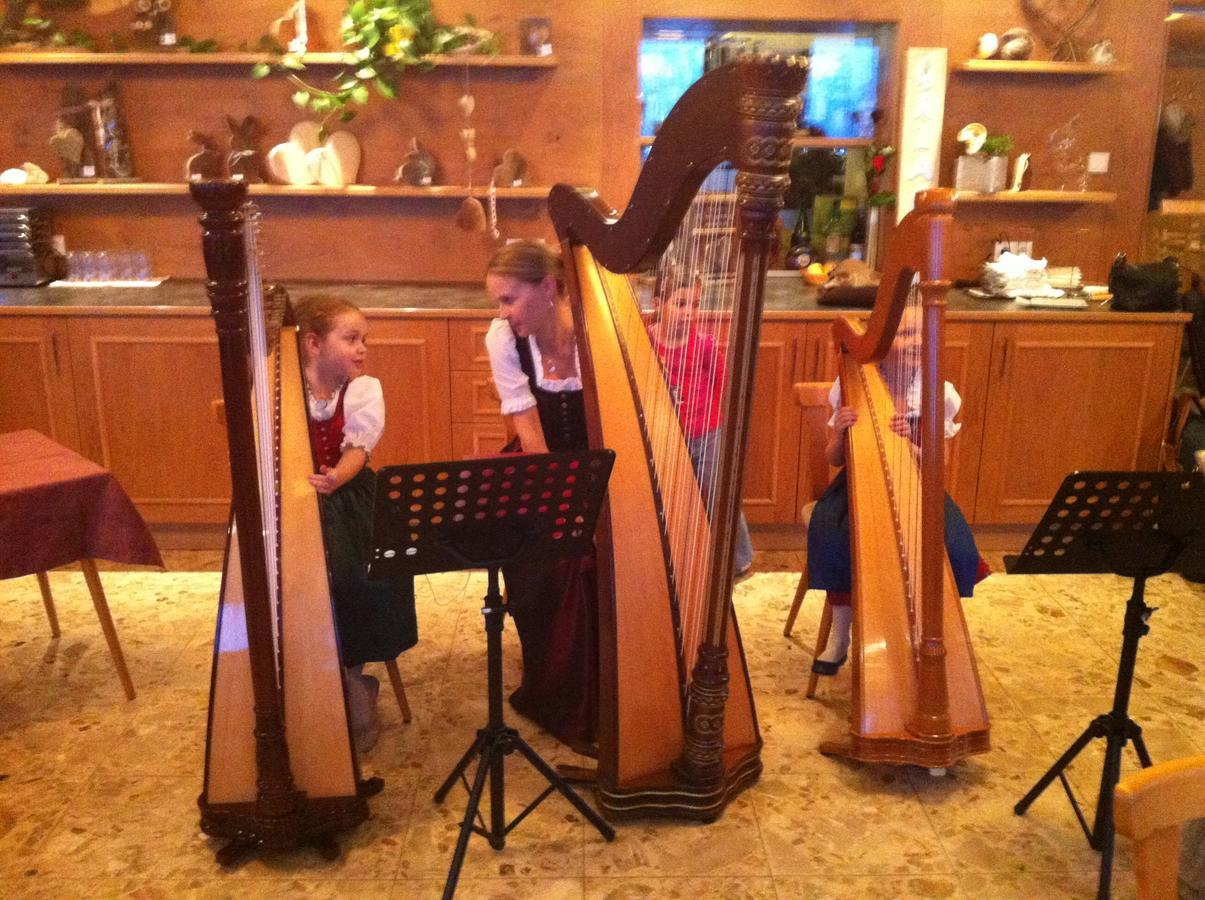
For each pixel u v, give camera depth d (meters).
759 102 1.84
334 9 4.41
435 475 1.94
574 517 2.12
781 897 2.37
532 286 2.73
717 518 2.31
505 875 2.43
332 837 2.51
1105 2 4.50
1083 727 3.05
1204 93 4.60
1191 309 4.27
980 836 2.58
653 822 2.61
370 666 3.36
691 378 2.79
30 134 4.53
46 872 2.43
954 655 2.80
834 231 4.76
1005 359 4.13
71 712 3.10
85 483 2.91
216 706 2.49
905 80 4.47
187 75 4.48
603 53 4.50
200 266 4.70
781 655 3.47
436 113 4.55
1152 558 2.28
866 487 2.97
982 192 4.53
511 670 3.33
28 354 4.05
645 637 2.56
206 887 2.39
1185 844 1.83
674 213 2.00
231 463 2.16
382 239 4.70
